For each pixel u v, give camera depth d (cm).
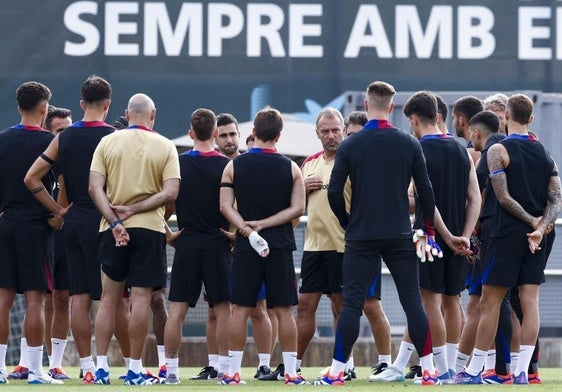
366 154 2884
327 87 6938
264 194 3048
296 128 5594
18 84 6819
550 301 4788
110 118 6862
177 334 3161
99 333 3039
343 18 6956
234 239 3200
